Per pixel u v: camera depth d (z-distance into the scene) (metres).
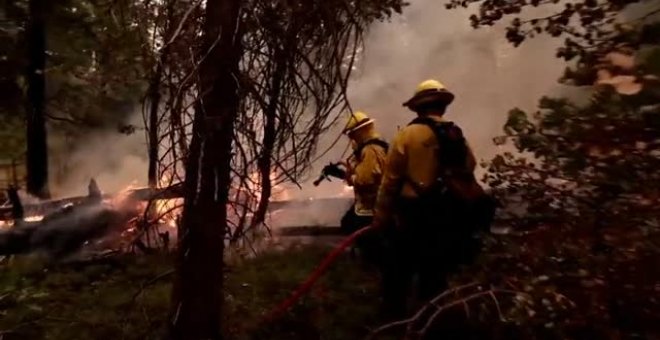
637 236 2.76
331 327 4.80
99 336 4.82
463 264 4.44
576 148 3.00
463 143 4.41
